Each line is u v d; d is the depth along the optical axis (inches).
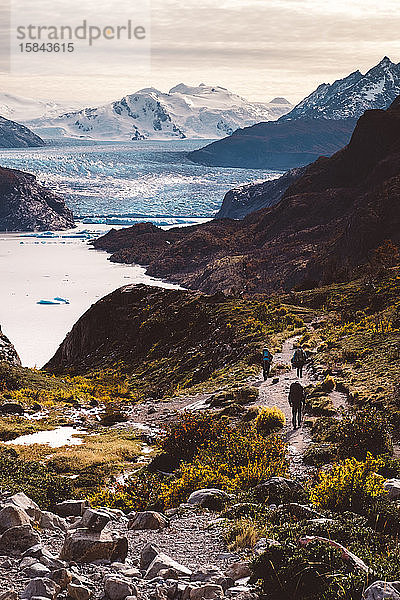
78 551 442.6
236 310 3085.6
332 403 1392.7
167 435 1143.0
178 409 1861.5
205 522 589.3
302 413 1346.0
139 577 418.6
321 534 486.6
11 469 855.7
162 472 1071.0
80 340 3848.4
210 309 3240.7
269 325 2719.0
